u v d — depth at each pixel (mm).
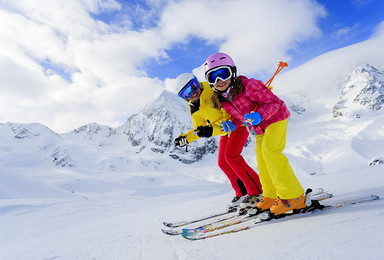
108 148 184625
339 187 2727
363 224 1137
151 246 1964
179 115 187500
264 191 2152
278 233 1402
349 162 104625
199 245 1622
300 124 186750
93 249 2367
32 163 126562
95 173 104375
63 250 2688
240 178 2486
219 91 2191
